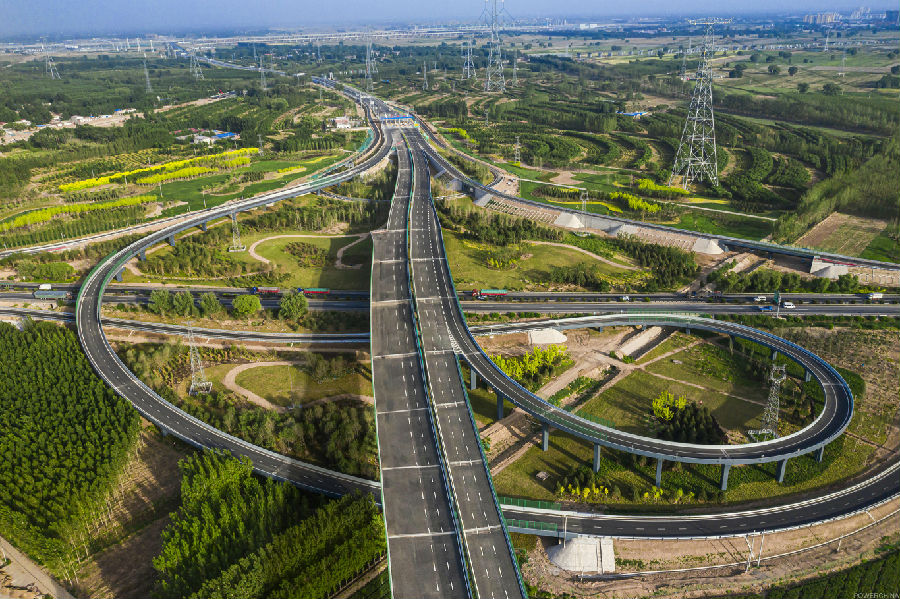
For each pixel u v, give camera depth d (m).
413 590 175.00
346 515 197.25
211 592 172.38
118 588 192.75
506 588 176.38
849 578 192.12
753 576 194.38
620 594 190.12
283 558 182.25
